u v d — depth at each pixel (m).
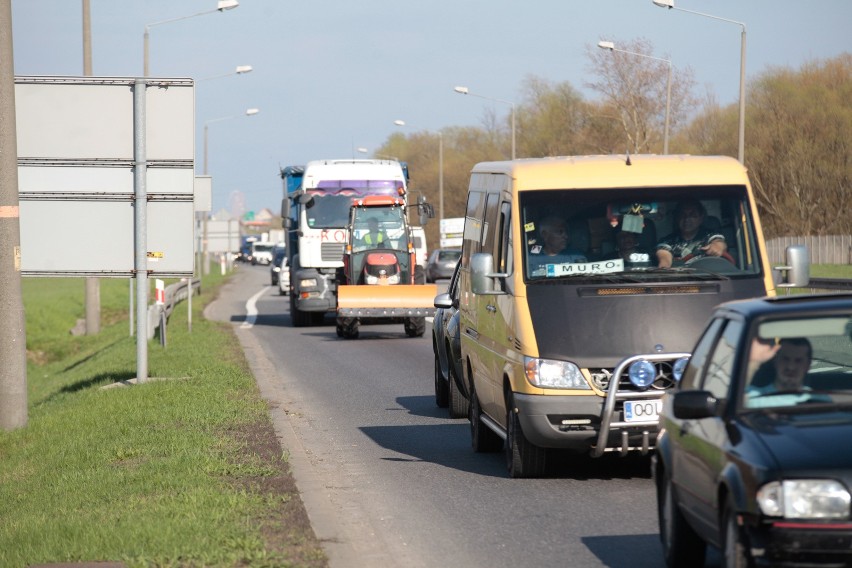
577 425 25.08
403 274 78.81
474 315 31.09
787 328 16.05
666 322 25.28
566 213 26.92
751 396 15.55
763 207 174.88
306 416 38.66
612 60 191.25
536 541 20.64
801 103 170.25
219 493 23.78
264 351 64.31
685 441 16.73
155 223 44.72
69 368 75.94
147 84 44.25
